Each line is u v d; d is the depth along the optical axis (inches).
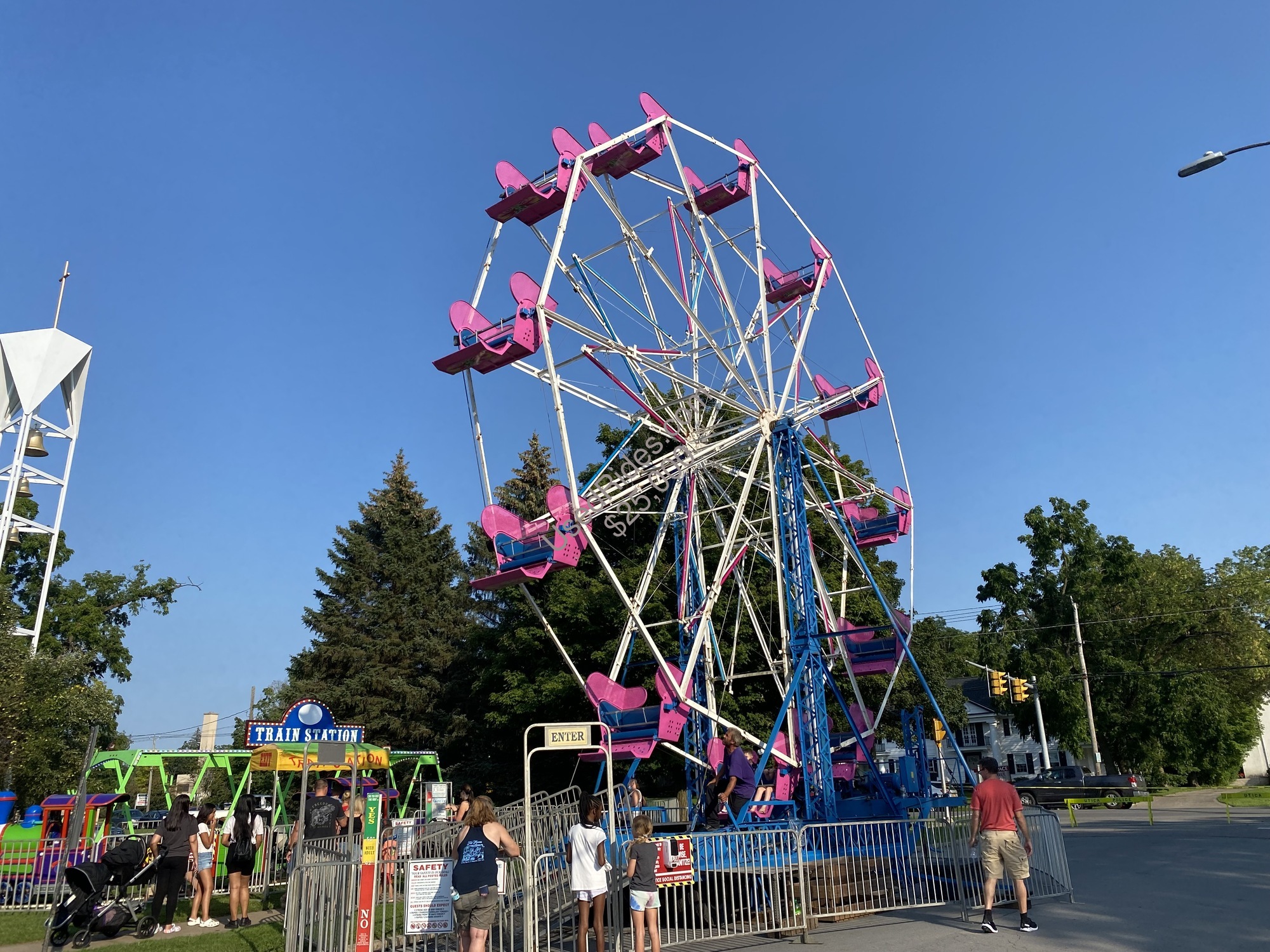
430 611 1715.1
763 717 1080.8
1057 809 1556.3
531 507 1710.1
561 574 1194.0
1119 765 2054.6
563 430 698.2
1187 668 2021.4
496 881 337.4
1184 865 637.3
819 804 653.3
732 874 463.8
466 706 1556.3
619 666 765.3
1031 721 2081.7
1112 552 2050.9
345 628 1704.0
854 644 812.6
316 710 826.2
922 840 531.2
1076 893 520.1
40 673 1151.0
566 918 488.1
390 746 1576.0
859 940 410.9
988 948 377.4
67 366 1307.8
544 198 745.0
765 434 783.1
